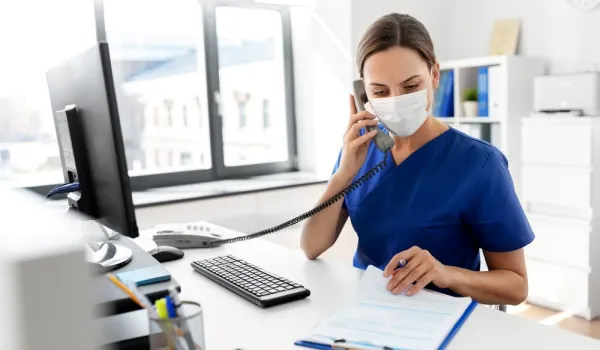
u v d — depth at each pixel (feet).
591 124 8.71
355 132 4.68
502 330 3.11
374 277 3.93
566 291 9.39
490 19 11.41
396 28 4.20
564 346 2.90
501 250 4.27
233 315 3.45
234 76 10.88
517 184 10.21
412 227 4.40
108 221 3.58
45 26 8.50
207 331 3.19
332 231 4.80
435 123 4.68
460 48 12.03
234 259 4.54
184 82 10.31
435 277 3.67
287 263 4.70
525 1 10.80
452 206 4.31
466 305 3.41
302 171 11.76
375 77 4.24
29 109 8.42
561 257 9.38
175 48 10.11
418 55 4.18
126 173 3.34
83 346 1.05
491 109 10.14
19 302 0.99
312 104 11.34
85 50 3.42
